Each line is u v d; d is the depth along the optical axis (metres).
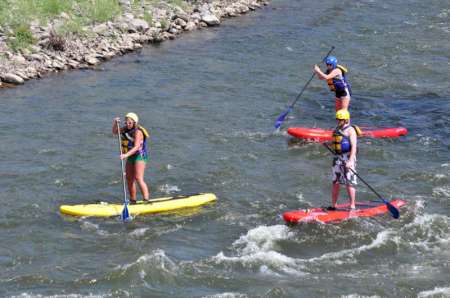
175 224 36.78
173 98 56.72
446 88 60.34
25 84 59.91
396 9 88.38
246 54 69.69
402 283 31.42
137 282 31.23
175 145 47.06
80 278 31.50
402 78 62.84
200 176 42.53
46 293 30.27
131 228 36.22
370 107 55.81
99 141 47.66
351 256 33.72
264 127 50.94
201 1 87.75
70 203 38.91
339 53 70.00
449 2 91.38
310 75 63.53
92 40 70.06
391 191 40.66
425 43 73.31
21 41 65.69
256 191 40.78
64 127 50.00
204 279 31.59
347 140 36.41
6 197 39.22
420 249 34.31
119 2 80.44
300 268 32.66
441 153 46.44
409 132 50.38
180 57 68.50
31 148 46.09
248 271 32.34
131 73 63.38
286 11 88.56
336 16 85.25
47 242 34.75
